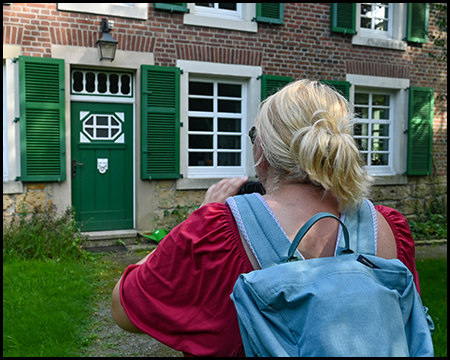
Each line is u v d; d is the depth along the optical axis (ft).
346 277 2.58
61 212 18.98
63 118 18.66
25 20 18.03
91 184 20.12
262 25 22.12
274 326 2.53
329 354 2.29
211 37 21.13
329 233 3.00
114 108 20.36
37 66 18.12
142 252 18.85
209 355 2.85
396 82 25.66
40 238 16.96
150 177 20.24
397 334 2.45
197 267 2.93
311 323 2.41
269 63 22.38
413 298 2.74
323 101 3.11
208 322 2.86
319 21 23.41
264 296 2.54
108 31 18.80
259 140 3.26
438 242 23.70
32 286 13.20
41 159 18.43
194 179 21.24
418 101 26.11
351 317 2.40
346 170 2.92
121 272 15.90
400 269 2.77
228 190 3.44
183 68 20.70
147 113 20.04
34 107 18.20
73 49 18.76
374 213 3.19
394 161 26.50
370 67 24.86
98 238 19.40
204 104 21.97
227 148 22.59
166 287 2.96
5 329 10.04
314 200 3.09
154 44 20.13
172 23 20.40
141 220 20.51
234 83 22.34
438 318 11.58
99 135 20.21
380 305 2.48
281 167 3.15
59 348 9.45
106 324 11.46
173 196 21.02
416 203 26.73
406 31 25.62
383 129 26.68
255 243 2.84
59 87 18.51
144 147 20.06
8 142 18.16
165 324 2.94
